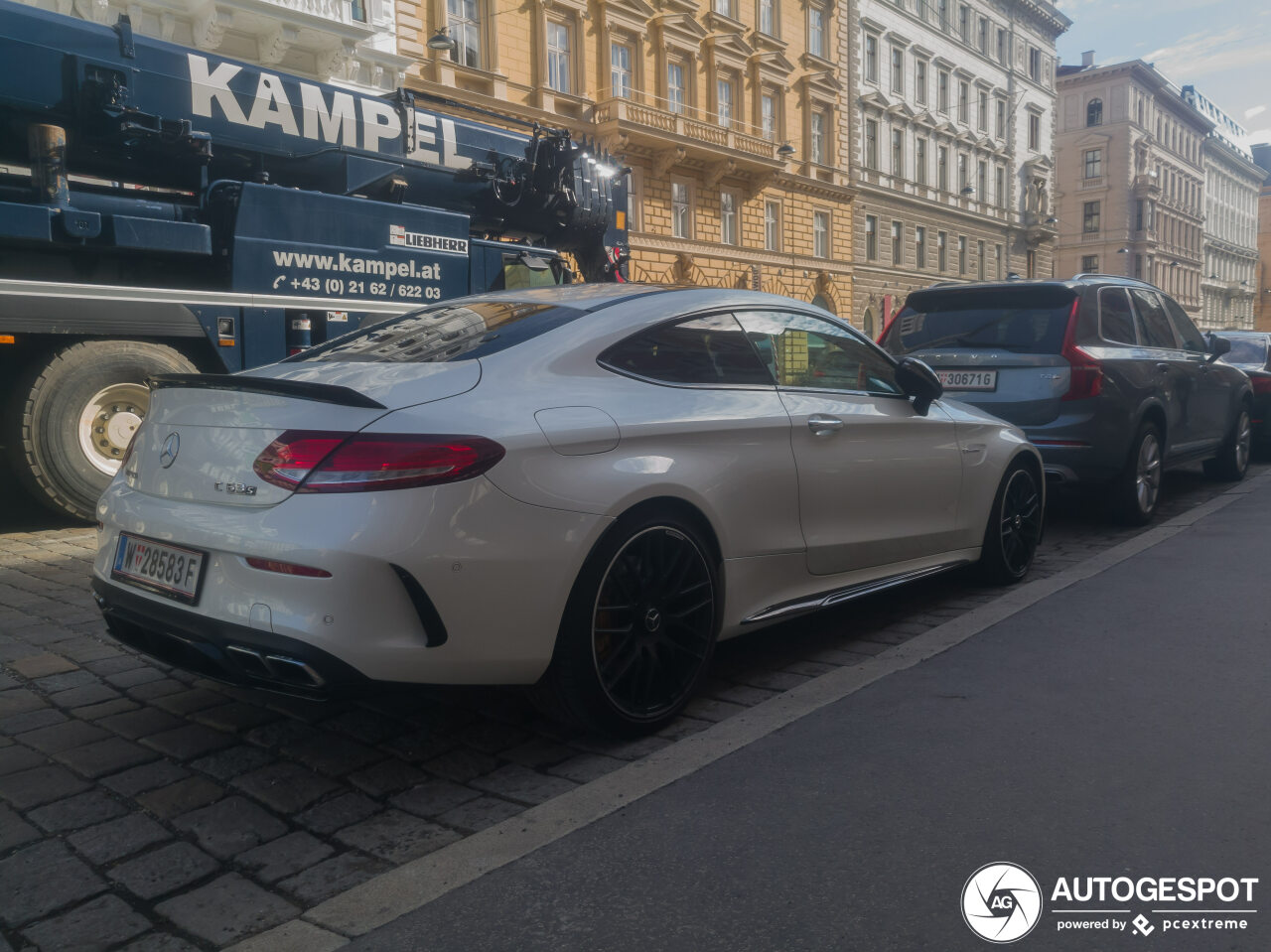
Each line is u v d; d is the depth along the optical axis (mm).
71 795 2842
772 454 3637
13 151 7031
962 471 4734
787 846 2475
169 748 3172
